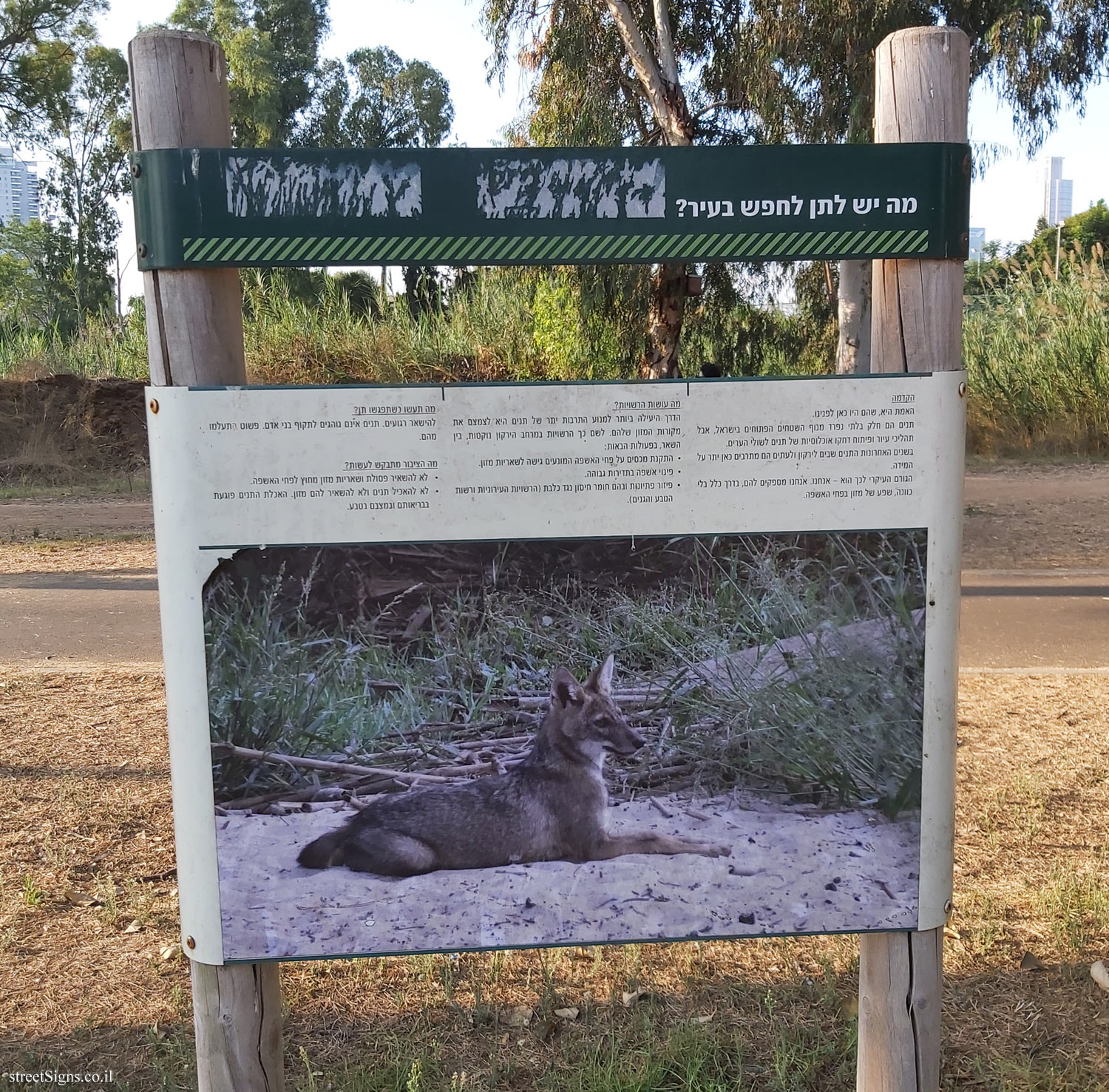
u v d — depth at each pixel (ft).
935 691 7.39
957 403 7.16
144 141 6.73
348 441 6.89
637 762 7.39
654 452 7.05
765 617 7.27
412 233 6.75
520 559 7.10
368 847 7.28
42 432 61.52
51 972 10.97
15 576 33.06
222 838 7.19
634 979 10.64
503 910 7.41
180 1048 9.63
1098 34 42.22
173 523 6.88
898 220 6.93
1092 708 19.12
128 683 21.18
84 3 104.94
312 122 140.56
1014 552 35.14
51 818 14.51
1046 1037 9.79
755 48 42.86
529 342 65.82
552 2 46.44
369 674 7.13
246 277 70.13
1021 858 13.21
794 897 7.54
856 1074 8.91
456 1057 9.55
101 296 150.41
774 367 54.49
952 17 41.96
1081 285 60.95
